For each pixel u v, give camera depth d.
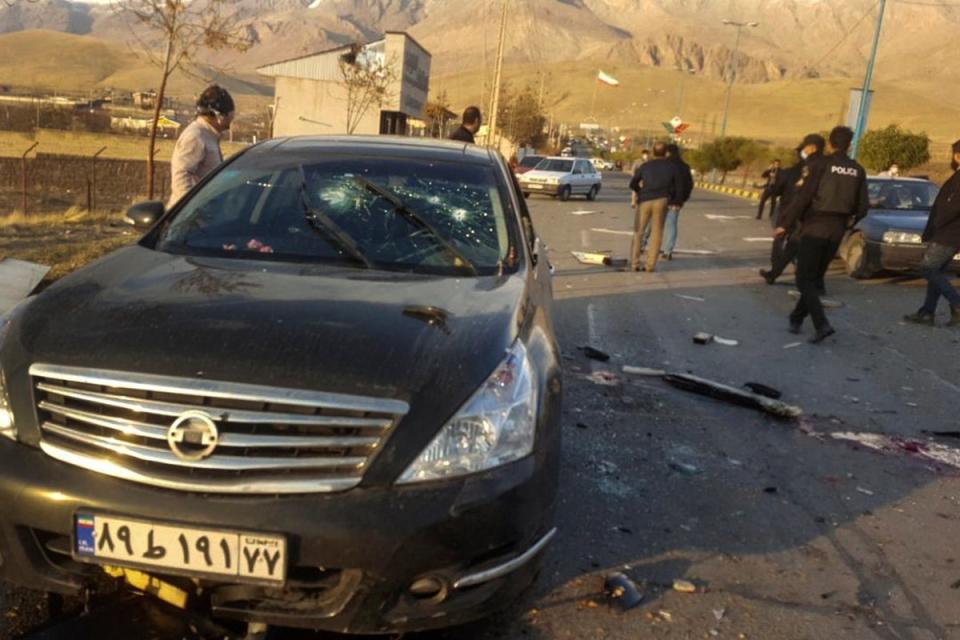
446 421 2.59
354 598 2.50
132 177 31.64
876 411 6.10
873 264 12.04
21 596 3.10
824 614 3.39
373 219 3.86
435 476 2.55
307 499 2.47
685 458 4.92
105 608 2.80
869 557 3.90
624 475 4.61
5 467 2.54
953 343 8.49
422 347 2.76
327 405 2.50
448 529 2.52
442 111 56.38
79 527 2.48
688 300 10.10
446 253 3.71
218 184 4.12
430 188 4.14
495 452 2.66
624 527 4.00
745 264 13.95
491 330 2.96
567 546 3.77
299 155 4.35
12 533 2.55
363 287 3.24
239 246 3.66
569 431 5.20
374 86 33.59
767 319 9.23
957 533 4.22
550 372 3.10
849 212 8.05
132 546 2.46
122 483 2.49
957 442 5.55
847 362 7.49
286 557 2.43
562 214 22.02
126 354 2.61
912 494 4.67
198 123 5.92
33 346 2.70
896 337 8.65
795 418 5.77
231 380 2.52
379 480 2.51
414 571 2.51
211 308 2.90
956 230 9.03
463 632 3.06
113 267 3.40
